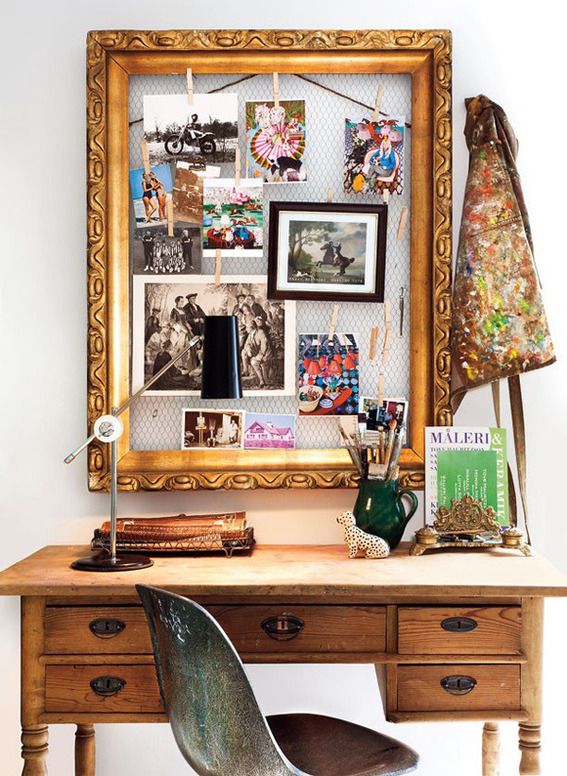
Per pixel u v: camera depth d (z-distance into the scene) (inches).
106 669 84.5
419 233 100.0
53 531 101.5
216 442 100.2
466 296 98.3
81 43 100.7
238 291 100.3
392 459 93.9
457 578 83.3
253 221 100.0
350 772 79.0
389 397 101.0
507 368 97.3
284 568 88.1
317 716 89.9
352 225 99.9
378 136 99.8
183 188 99.9
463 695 84.5
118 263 99.5
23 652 84.6
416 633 84.4
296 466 99.7
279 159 100.0
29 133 100.5
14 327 101.0
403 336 100.9
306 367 100.6
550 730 103.9
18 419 101.3
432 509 94.6
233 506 101.7
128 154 100.1
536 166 101.7
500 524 94.9
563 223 101.9
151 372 100.3
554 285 102.1
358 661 84.3
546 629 103.9
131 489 98.7
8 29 100.3
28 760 84.6
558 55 101.7
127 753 104.0
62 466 101.3
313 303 101.0
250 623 84.8
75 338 101.1
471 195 98.9
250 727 69.8
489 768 98.6
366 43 98.6
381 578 83.6
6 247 100.8
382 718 104.0
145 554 93.8
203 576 84.9
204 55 98.9
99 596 84.4
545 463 102.7
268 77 100.0
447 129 99.0
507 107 101.6
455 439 95.2
